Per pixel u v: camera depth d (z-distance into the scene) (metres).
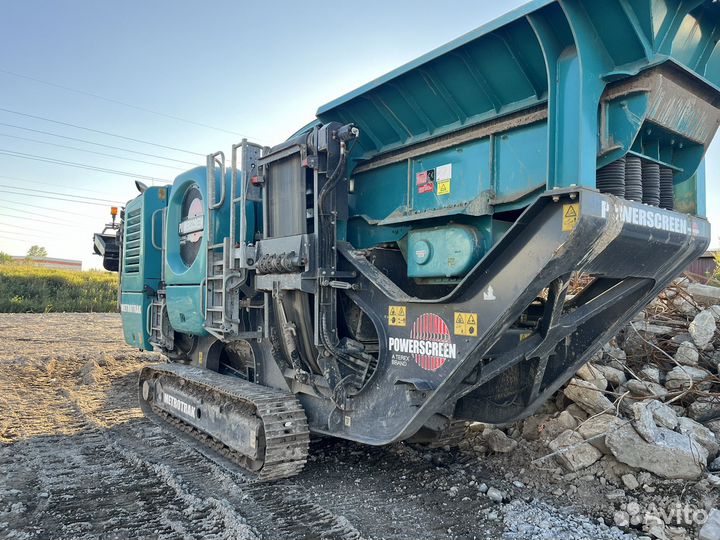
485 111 3.69
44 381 8.80
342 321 4.46
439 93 3.82
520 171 3.46
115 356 10.90
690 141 3.66
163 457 4.99
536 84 3.35
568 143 3.00
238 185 5.33
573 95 3.01
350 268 4.29
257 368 5.13
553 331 3.42
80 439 5.64
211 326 5.12
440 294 4.12
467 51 3.49
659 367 5.10
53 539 3.45
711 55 3.61
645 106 3.07
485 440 5.02
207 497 4.04
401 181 4.33
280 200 4.49
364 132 4.50
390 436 3.79
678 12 3.13
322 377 4.31
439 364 3.50
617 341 5.47
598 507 3.80
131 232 7.36
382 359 3.92
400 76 3.90
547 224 2.95
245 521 3.58
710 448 4.07
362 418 4.05
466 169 3.80
